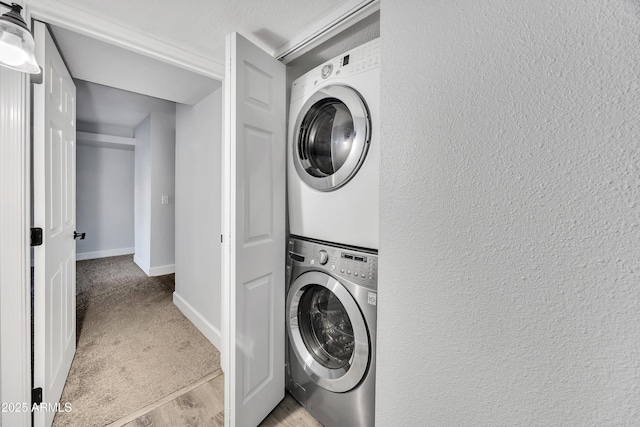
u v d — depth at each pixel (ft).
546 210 1.72
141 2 3.64
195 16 3.92
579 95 1.59
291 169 4.57
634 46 1.41
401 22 2.49
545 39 1.70
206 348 6.38
